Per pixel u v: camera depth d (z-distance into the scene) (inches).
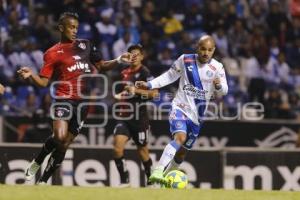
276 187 1733.5
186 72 1222.9
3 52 2198.6
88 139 1958.7
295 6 2716.5
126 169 1524.4
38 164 1266.0
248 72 2399.1
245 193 1015.0
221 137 2021.4
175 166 1283.2
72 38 1241.4
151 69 2246.6
